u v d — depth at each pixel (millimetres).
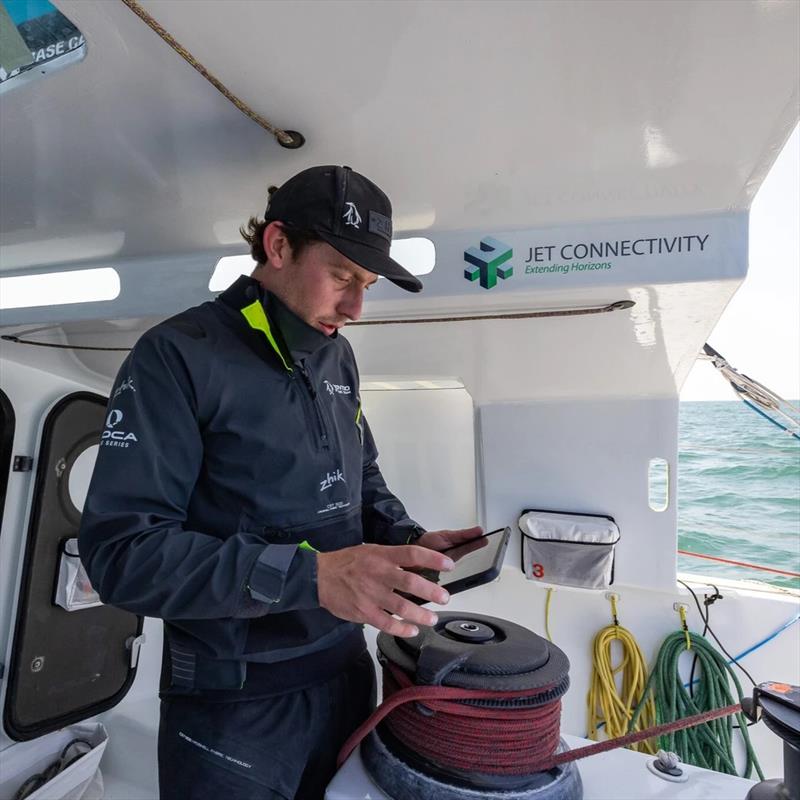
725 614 1849
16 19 795
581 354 1468
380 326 1374
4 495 1943
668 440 1693
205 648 939
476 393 1793
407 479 2418
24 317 1565
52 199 1203
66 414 2090
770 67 757
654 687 1854
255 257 1045
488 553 932
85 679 2143
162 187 1158
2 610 1945
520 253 1163
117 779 2150
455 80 824
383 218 933
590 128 903
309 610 999
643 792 885
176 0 706
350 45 768
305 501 1000
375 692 1221
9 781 1956
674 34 717
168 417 887
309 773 1018
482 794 800
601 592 1949
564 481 1808
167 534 810
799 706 745
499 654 910
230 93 877
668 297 1134
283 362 990
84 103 919
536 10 692
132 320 1486
